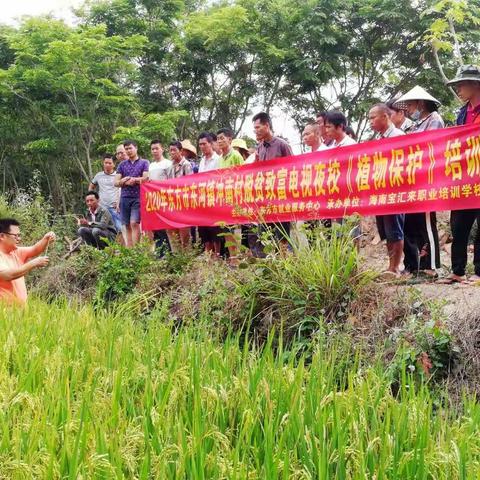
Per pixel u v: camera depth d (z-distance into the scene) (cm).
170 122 2230
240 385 380
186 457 304
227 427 364
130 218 1067
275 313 688
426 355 551
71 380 411
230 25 2356
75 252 1219
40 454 302
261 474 297
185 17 2688
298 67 2392
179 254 907
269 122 857
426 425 334
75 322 558
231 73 2502
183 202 955
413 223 737
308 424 349
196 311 748
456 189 668
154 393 387
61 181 2488
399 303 619
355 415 350
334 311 653
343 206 761
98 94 2231
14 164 2478
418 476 304
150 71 2580
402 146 712
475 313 571
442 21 1071
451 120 1975
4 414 346
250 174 860
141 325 570
